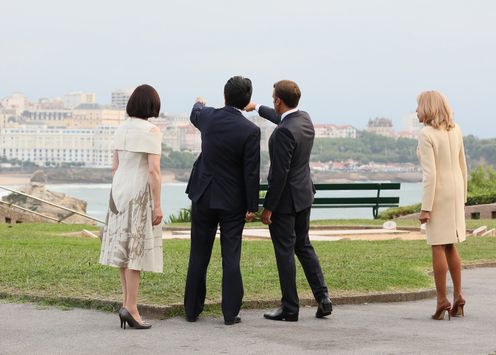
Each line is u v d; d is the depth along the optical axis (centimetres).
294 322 1040
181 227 2581
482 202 3241
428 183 1079
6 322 1004
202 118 1040
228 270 1018
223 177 1022
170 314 1049
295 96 1049
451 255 1111
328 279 1279
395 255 1678
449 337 962
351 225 2617
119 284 1176
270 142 1043
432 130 1088
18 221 3003
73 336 940
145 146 974
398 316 1098
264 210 1038
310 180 1069
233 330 984
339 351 882
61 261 1419
